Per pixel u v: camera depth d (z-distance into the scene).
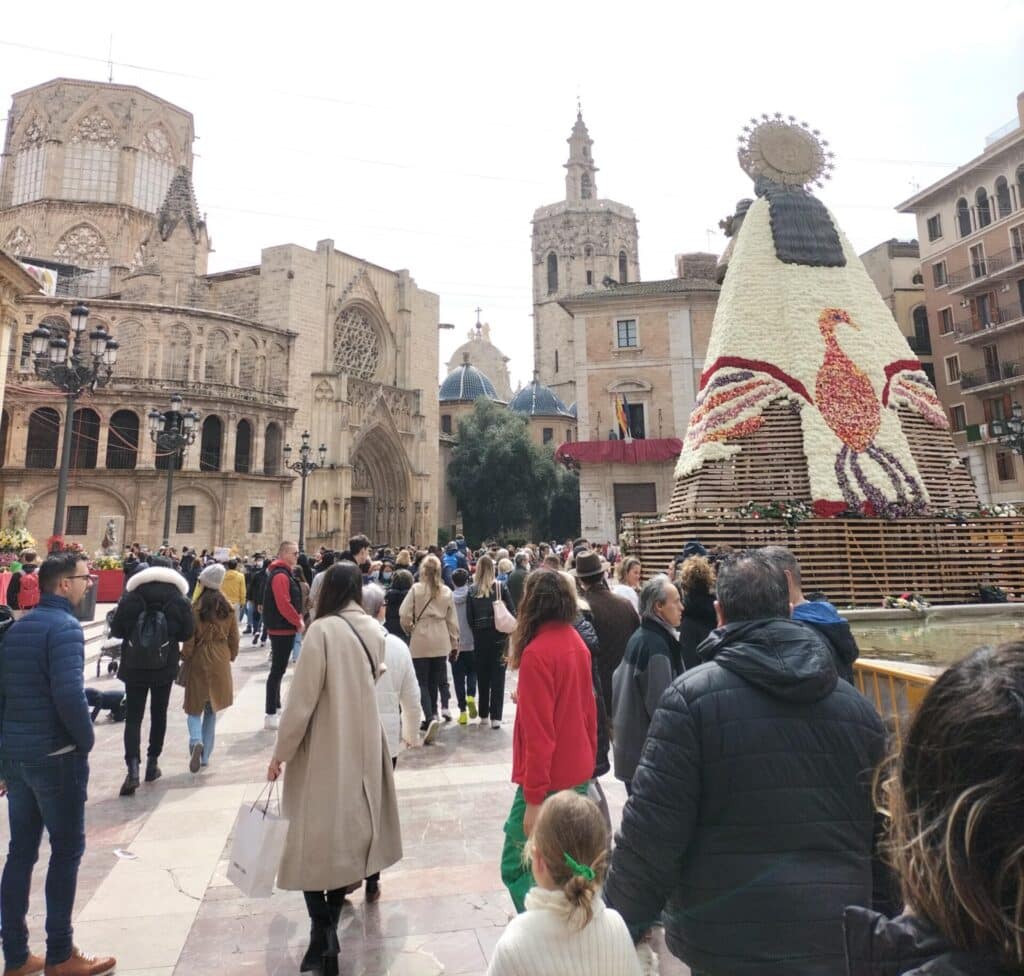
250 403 50.31
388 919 5.09
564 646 4.43
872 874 2.89
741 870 2.56
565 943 2.45
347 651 4.94
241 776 8.45
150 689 8.19
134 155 65.69
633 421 42.94
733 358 20.56
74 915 5.16
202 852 6.27
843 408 19.56
